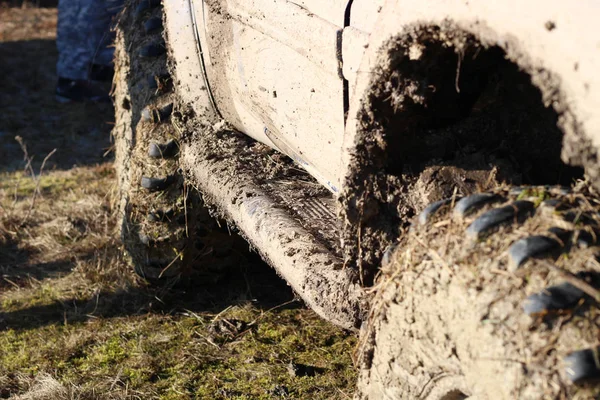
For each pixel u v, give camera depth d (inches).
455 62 79.7
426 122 86.0
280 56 110.6
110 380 133.3
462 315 65.1
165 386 132.0
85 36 313.4
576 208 65.4
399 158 86.3
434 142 86.0
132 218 159.2
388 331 75.9
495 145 85.9
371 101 82.2
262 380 131.7
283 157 137.3
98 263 176.1
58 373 137.1
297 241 107.4
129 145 169.5
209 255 161.8
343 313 92.6
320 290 97.2
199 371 136.1
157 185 153.6
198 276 164.1
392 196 85.9
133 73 168.6
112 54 315.6
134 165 157.6
